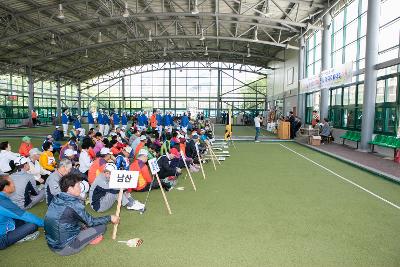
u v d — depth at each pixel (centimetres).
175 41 2853
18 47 2348
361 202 588
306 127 2128
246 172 884
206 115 3925
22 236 398
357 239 418
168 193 651
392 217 504
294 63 2423
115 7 1809
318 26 1680
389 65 1099
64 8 1772
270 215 511
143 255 371
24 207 530
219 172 884
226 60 3606
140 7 1842
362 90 1402
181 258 363
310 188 693
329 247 393
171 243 404
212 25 2147
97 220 384
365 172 880
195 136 1158
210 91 3909
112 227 460
